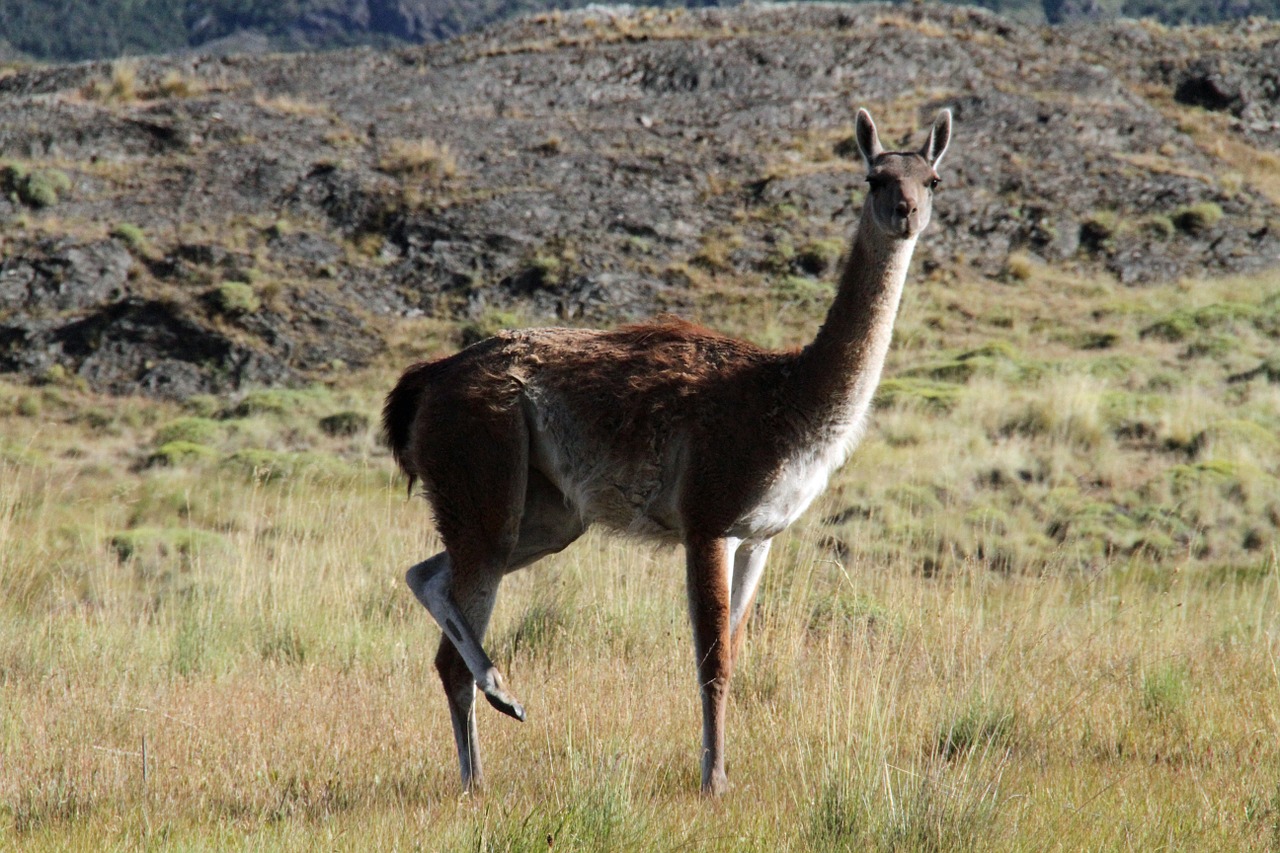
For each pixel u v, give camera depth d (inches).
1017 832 710.5
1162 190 4869.6
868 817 709.3
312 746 951.0
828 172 4872.0
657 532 939.3
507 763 921.5
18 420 3356.3
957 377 3127.5
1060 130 5275.6
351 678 1182.3
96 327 3818.9
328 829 747.4
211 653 1298.0
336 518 1994.3
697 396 895.7
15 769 903.1
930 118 5329.7
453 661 914.1
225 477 2652.6
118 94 5241.1
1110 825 730.2
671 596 1401.3
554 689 1083.3
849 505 2111.2
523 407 933.8
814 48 5841.5
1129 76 6151.6
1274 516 2068.2
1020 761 880.3
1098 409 2637.8
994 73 5846.5
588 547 1627.7
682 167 4913.9
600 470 919.7
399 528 1977.1
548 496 967.6
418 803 842.2
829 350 882.8
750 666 1112.2
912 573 1777.8
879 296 876.6
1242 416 2635.3
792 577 1444.4
